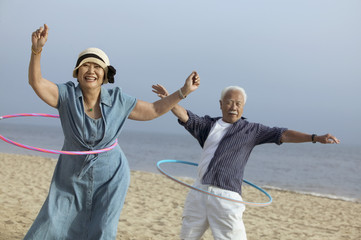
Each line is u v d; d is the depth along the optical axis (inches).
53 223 127.6
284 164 1462.8
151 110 139.4
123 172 136.5
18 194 347.6
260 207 424.8
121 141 3065.9
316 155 2603.3
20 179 465.7
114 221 130.5
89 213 132.9
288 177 931.3
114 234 129.6
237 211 150.9
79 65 129.3
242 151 159.0
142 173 650.2
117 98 136.3
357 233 331.3
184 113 164.6
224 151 156.9
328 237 305.0
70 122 130.6
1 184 403.5
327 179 948.6
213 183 153.6
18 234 217.3
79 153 128.2
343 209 457.7
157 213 327.0
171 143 3457.2
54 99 129.0
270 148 3836.1
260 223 331.6
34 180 466.0
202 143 167.0
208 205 153.0
